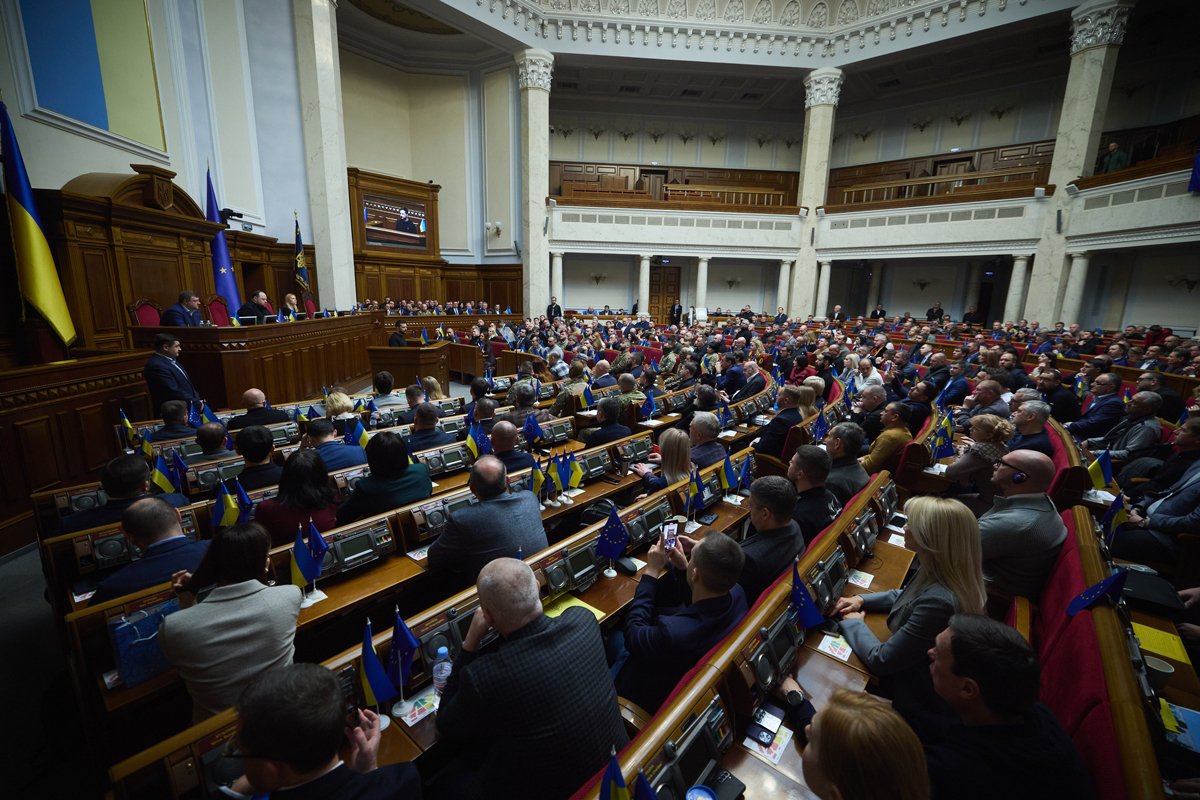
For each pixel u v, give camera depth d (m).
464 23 15.05
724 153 22.66
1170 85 16.45
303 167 11.99
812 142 18.42
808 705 1.72
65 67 6.66
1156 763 1.16
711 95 21.61
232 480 3.72
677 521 3.13
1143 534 3.24
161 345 5.07
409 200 17.25
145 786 1.28
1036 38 16.73
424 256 17.80
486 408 4.47
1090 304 15.67
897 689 1.92
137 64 7.93
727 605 1.92
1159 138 16.48
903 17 16.22
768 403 6.85
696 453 3.88
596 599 2.46
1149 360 8.24
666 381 8.52
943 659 1.36
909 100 20.73
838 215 18.42
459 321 16.38
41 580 3.65
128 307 7.00
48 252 5.58
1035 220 14.88
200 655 1.61
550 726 1.42
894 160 21.33
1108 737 1.34
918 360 10.30
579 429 5.97
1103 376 5.45
